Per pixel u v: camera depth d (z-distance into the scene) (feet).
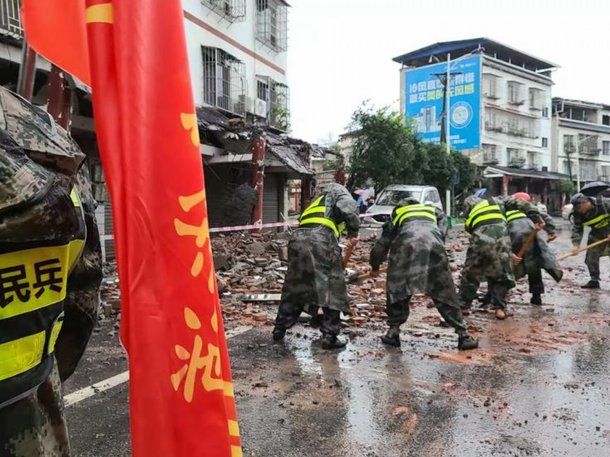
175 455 4.11
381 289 27.09
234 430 4.44
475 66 117.08
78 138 34.32
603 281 32.35
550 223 23.41
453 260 39.70
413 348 17.24
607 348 17.29
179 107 4.18
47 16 4.21
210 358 4.24
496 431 11.10
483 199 22.47
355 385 13.79
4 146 3.51
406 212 17.65
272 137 55.21
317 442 10.61
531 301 24.93
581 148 175.32
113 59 4.01
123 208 4.00
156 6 4.14
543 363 15.69
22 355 3.87
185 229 4.16
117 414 11.70
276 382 14.02
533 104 155.02
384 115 75.56
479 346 17.46
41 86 24.45
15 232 3.50
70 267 4.47
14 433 3.88
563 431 11.10
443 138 107.86
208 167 51.39
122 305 4.10
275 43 69.82
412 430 11.16
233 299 24.08
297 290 17.19
